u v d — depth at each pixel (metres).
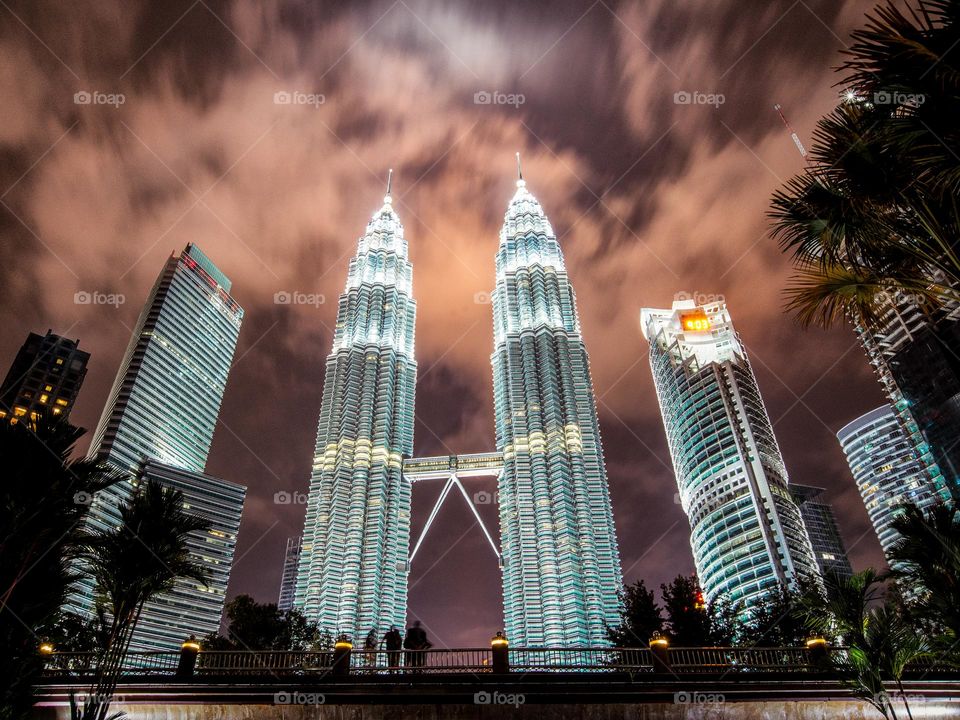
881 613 27.86
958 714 27.89
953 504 26.00
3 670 24.30
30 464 24.14
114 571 26.88
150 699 27.08
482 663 29.84
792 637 47.38
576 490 182.62
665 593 51.38
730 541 198.88
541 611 163.00
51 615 27.14
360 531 180.00
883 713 26.42
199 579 28.20
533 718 27.11
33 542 24.48
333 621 163.88
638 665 29.58
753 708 27.62
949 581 25.70
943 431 89.69
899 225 15.16
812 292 16.73
